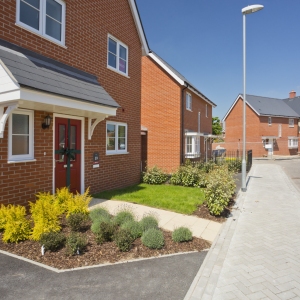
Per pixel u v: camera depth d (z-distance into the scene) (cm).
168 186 1035
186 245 452
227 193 668
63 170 692
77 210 536
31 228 457
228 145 3766
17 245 419
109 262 379
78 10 728
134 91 1034
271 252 439
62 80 575
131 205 701
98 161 818
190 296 303
